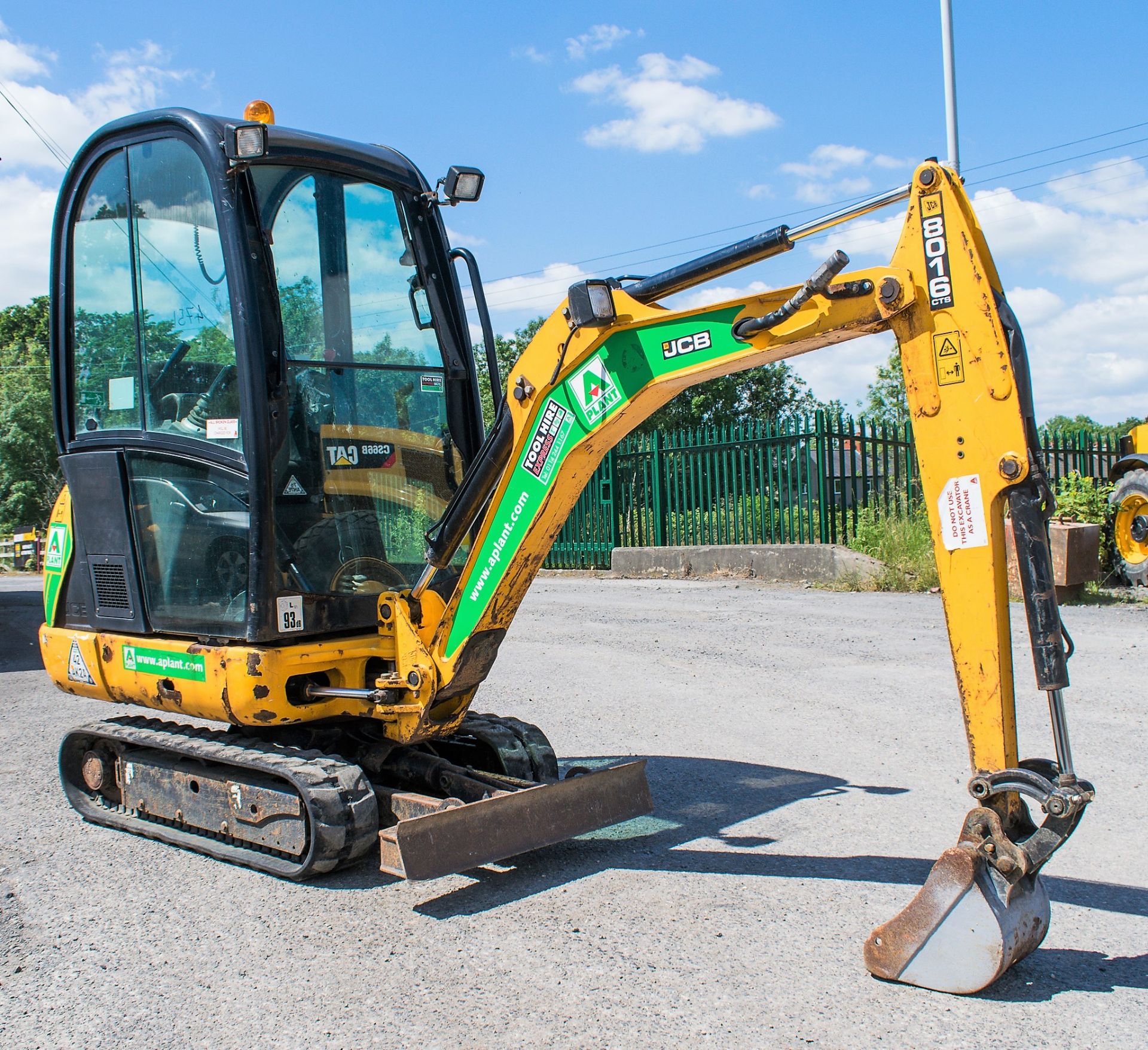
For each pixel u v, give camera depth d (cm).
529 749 522
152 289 504
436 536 462
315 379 493
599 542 1828
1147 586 1277
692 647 986
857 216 348
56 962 380
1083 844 456
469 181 534
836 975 344
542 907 413
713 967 353
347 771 455
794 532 1551
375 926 401
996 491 322
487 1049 306
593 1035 311
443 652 457
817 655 916
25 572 3122
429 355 540
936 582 1326
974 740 331
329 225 503
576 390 411
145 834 528
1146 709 683
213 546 480
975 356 325
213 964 373
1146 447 1371
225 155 461
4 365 4594
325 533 491
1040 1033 302
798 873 437
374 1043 312
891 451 1580
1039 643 319
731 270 378
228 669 457
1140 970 341
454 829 416
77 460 547
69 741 573
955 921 326
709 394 2747
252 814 472
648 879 439
